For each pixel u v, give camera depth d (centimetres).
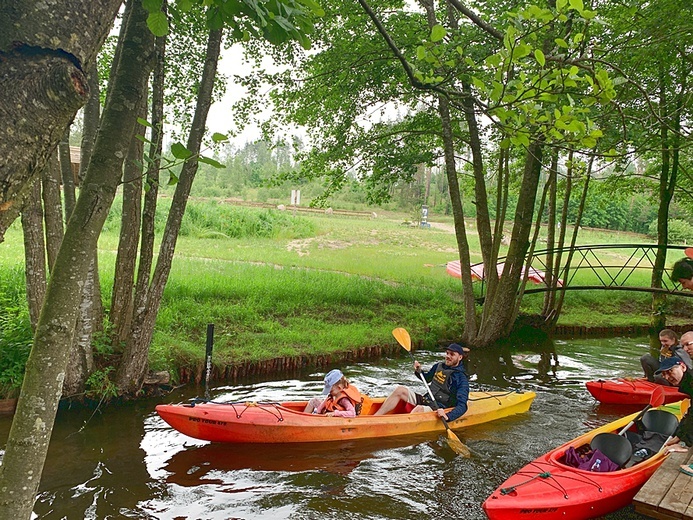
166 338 914
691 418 539
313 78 1162
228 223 2633
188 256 1833
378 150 1278
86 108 754
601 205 1962
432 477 599
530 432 740
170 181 213
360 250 2552
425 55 342
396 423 705
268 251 2172
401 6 1169
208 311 1101
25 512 183
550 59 346
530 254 1304
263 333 1055
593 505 496
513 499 482
